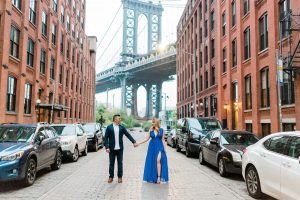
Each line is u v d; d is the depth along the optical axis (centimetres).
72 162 1397
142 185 866
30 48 2497
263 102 2092
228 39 2792
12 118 2109
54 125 1560
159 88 14700
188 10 5112
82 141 1612
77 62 4481
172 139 2358
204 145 1291
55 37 3247
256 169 726
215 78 3331
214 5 3459
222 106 3011
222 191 807
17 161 805
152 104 14750
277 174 638
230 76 2748
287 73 1569
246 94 2408
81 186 851
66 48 3672
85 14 5084
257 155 732
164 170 905
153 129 919
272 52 1884
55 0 3222
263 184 696
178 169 1196
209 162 1215
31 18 2523
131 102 14562
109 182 898
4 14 1938
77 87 4462
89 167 1225
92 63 6075
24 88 2300
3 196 743
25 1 2288
